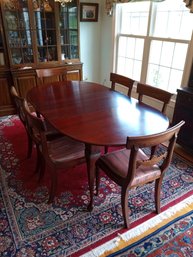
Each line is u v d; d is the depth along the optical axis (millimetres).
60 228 1611
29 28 3340
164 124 1651
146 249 1472
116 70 4242
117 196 1916
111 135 1485
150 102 3551
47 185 2027
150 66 3525
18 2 3148
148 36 3332
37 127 1521
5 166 2291
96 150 1583
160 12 3146
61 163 1697
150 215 1733
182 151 2631
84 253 1438
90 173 1651
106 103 2049
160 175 1623
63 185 2033
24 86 3488
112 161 1662
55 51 3676
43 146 1564
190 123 2439
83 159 1778
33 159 2406
